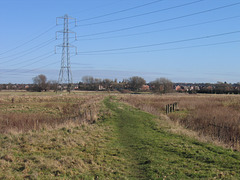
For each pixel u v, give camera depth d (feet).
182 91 329.11
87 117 73.77
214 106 119.96
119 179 25.20
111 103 123.34
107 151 35.73
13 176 24.45
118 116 75.97
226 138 46.85
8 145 36.65
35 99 179.11
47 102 167.32
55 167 27.50
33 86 355.77
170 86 287.69
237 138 46.37
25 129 53.21
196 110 102.42
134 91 379.96
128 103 128.77
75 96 205.67
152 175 26.00
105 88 431.84
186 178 25.03
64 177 24.80
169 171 26.96
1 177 24.17
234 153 34.19
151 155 33.37
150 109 95.61
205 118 71.92
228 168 28.14
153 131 52.01
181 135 46.06
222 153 34.01
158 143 39.70
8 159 29.94
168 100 161.99
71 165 28.58
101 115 78.69
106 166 29.22
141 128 55.72
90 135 46.26
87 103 132.98
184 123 65.72
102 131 51.29
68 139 40.73
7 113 102.94
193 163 29.91
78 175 25.70
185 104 130.52
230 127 54.75
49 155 32.24
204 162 30.48
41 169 27.14
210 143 39.75
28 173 25.88
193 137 44.16
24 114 94.99
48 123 65.72
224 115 75.25
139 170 28.09
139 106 106.63
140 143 40.63
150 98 178.91
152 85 297.12
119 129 55.06
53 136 43.27
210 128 55.57
